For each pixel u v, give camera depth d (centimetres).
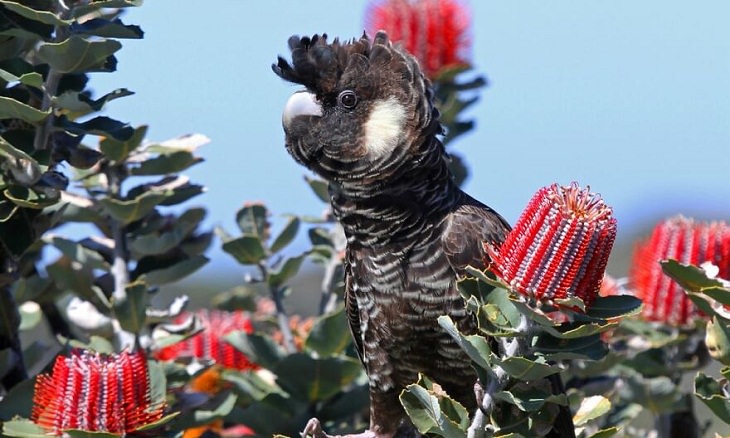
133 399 786
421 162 909
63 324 1041
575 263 679
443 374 937
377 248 920
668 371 986
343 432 1020
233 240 999
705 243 979
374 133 909
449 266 900
